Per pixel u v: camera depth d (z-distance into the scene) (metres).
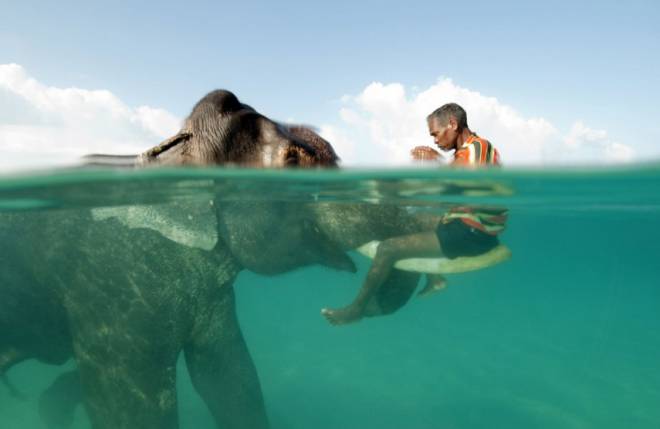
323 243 4.31
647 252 58.81
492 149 4.43
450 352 12.34
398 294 4.07
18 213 5.34
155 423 4.33
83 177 4.43
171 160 4.48
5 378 5.86
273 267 4.59
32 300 5.14
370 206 4.34
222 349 5.02
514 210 14.16
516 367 11.08
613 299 44.59
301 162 4.33
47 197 5.04
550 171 5.99
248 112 4.52
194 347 4.93
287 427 7.76
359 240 4.19
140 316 4.43
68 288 4.77
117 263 4.58
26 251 5.07
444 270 3.73
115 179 4.53
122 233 4.67
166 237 4.62
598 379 10.30
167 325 4.49
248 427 5.02
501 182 6.61
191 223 4.68
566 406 8.80
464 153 4.42
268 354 12.05
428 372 10.57
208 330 4.93
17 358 5.61
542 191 8.15
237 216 4.61
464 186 6.68
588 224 23.03
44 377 11.38
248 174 4.41
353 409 8.55
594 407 8.78
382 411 8.48
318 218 4.30
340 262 4.32
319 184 5.46
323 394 9.23
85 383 4.55
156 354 4.42
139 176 4.45
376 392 9.34
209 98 4.62
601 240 39.22
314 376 10.28
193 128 4.52
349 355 11.93
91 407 4.48
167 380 4.45
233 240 4.59
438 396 9.18
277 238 4.41
